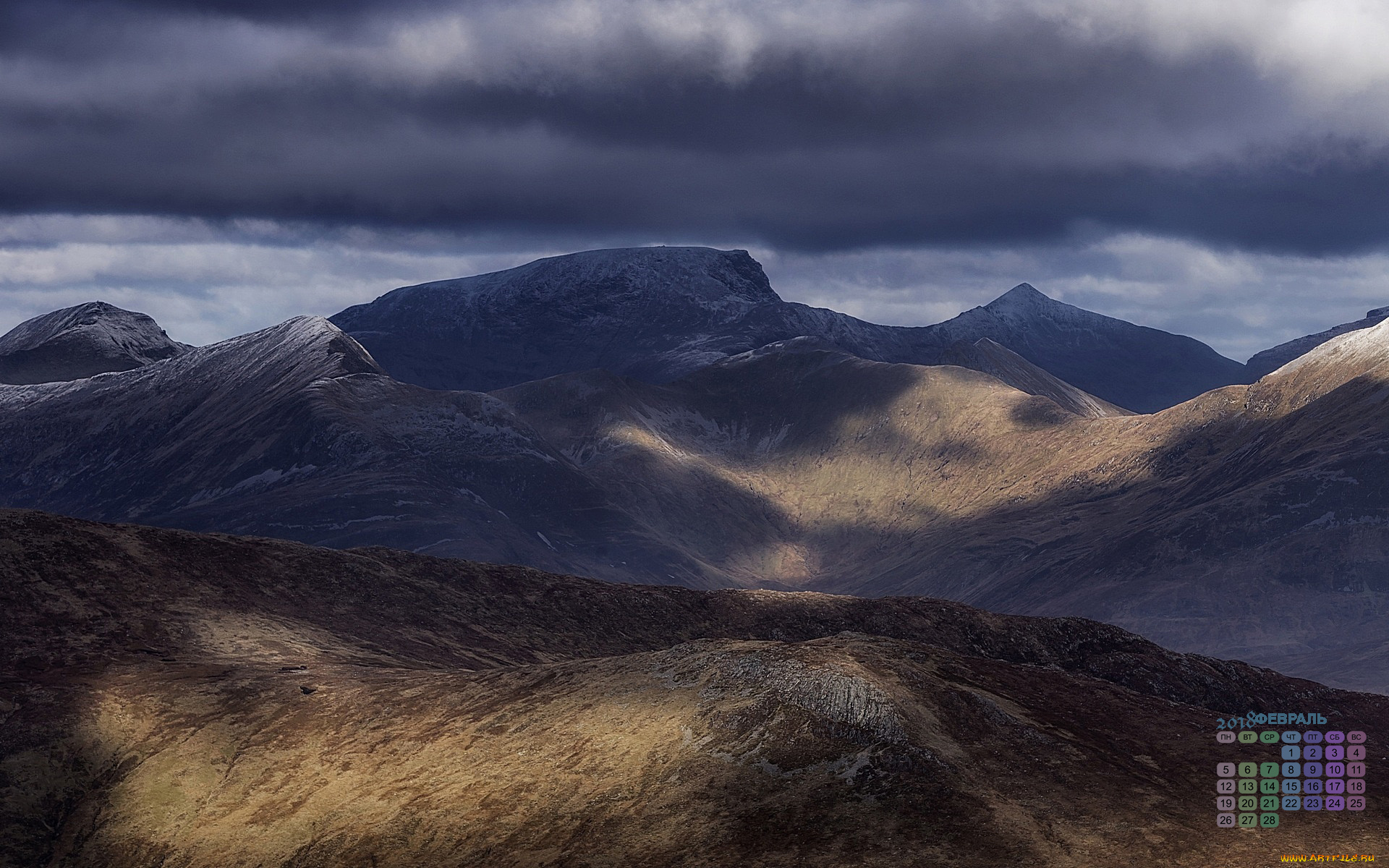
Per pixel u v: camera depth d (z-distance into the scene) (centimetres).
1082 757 11256
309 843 11888
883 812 9919
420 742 13412
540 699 13550
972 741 11269
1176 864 9412
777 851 9600
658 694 12631
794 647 12950
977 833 9644
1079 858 9400
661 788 10812
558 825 10744
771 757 10862
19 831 13575
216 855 12306
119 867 12825
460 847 10894
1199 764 11569
